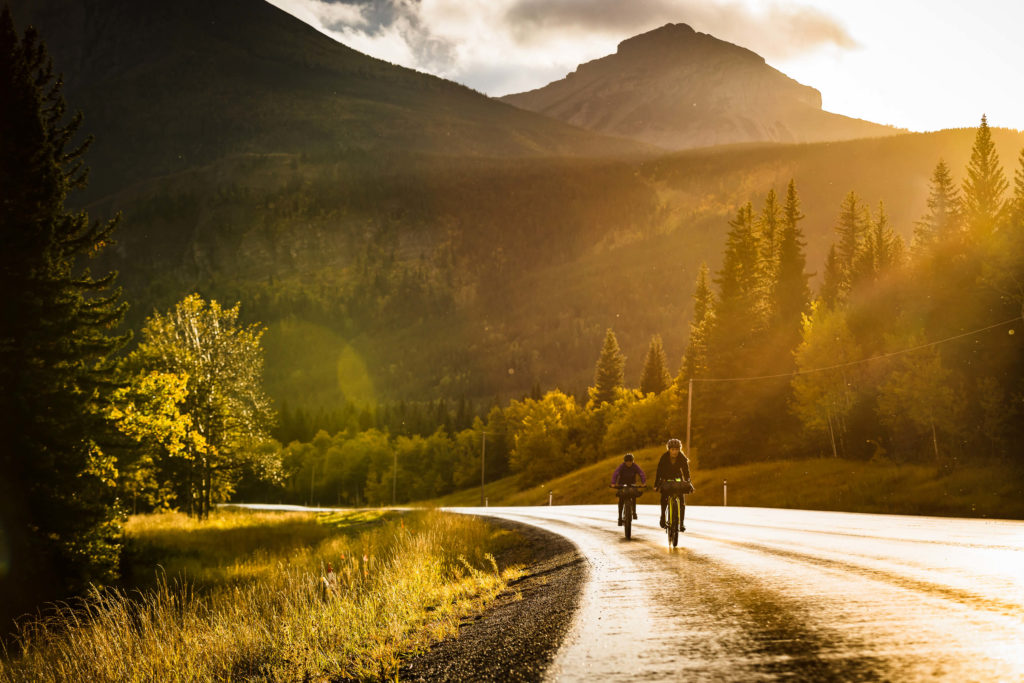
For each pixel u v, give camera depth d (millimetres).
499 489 112062
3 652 11234
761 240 67125
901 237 77250
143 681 6289
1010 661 3557
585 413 105938
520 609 6988
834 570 7574
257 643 7082
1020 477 29156
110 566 20828
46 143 21219
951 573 6930
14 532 18672
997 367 40688
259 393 46688
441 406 182000
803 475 46781
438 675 4617
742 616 5246
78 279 22109
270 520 43625
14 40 21188
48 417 19781
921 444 43750
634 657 4199
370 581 11734
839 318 51531
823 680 3391
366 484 149250
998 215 48812
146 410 23969
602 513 30859
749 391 63438
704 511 27734
